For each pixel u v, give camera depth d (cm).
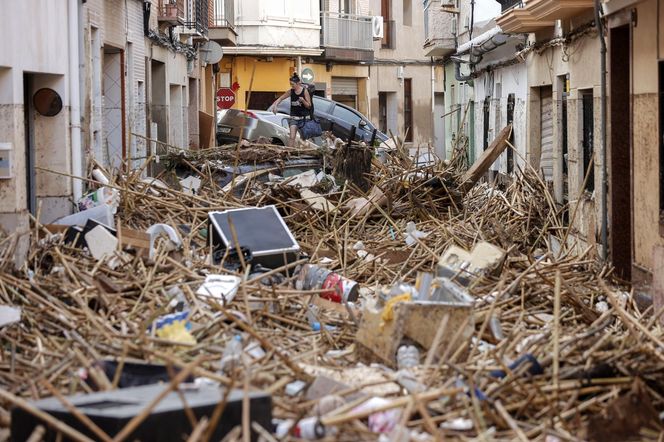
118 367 773
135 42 2303
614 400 747
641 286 1280
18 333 922
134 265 1147
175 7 2686
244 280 1062
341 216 1666
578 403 795
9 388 782
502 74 2638
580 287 1237
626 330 1016
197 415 641
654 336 905
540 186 1848
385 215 1623
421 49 5375
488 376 805
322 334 972
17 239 1140
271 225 1271
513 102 2472
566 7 1677
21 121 1262
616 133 1491
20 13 1266
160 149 2592
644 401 747
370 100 5016
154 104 2775
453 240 1469
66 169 1476
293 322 1014
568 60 1844
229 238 1247
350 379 828
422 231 1620
